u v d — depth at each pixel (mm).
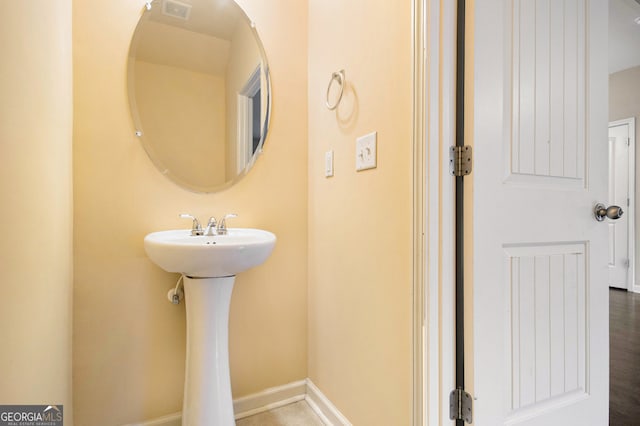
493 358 937
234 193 1415
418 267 897
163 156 1284
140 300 1231
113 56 1194
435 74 895
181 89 1324
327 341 1362
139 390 1225
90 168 1150
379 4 1064
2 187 500
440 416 902
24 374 603
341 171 1274
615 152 3521
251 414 1392
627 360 1870
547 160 1042
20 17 581
